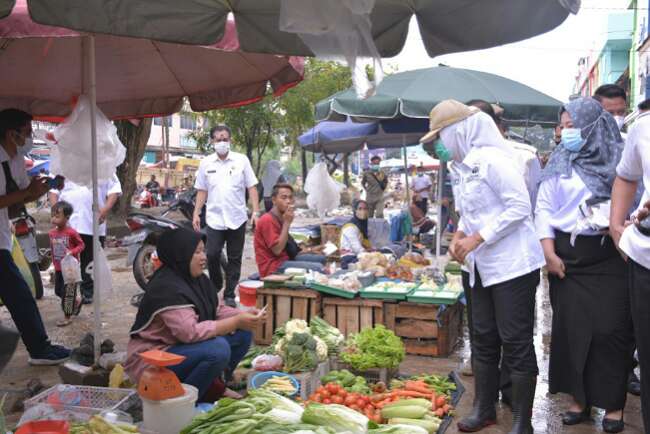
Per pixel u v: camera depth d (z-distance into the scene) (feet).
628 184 10.74
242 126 82.38
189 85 21.01
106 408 12.10
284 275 21.04
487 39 11.69
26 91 21.42
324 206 37.65
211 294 14.15
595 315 13.35
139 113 22.20
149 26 11.18
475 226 12.78
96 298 15.80
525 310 12.50
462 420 13.62
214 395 14.20
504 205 12.32
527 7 11.14
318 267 22.61
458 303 21.16
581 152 13.55
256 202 25.67
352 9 10.27
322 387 13.85
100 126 16.61
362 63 10.80
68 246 23.86
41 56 19.20
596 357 13.55
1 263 17.24
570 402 15.67
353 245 27.35
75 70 20.07
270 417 11.07
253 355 17.02
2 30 12.15
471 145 12.84
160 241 13.53
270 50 12.26
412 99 23.73
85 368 15.35
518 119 24.45
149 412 11.33
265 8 11.54
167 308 12.98
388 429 10.82
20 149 17.79
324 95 87.15
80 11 10.80
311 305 20.06
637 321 9.90
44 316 24.32
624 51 95.30
